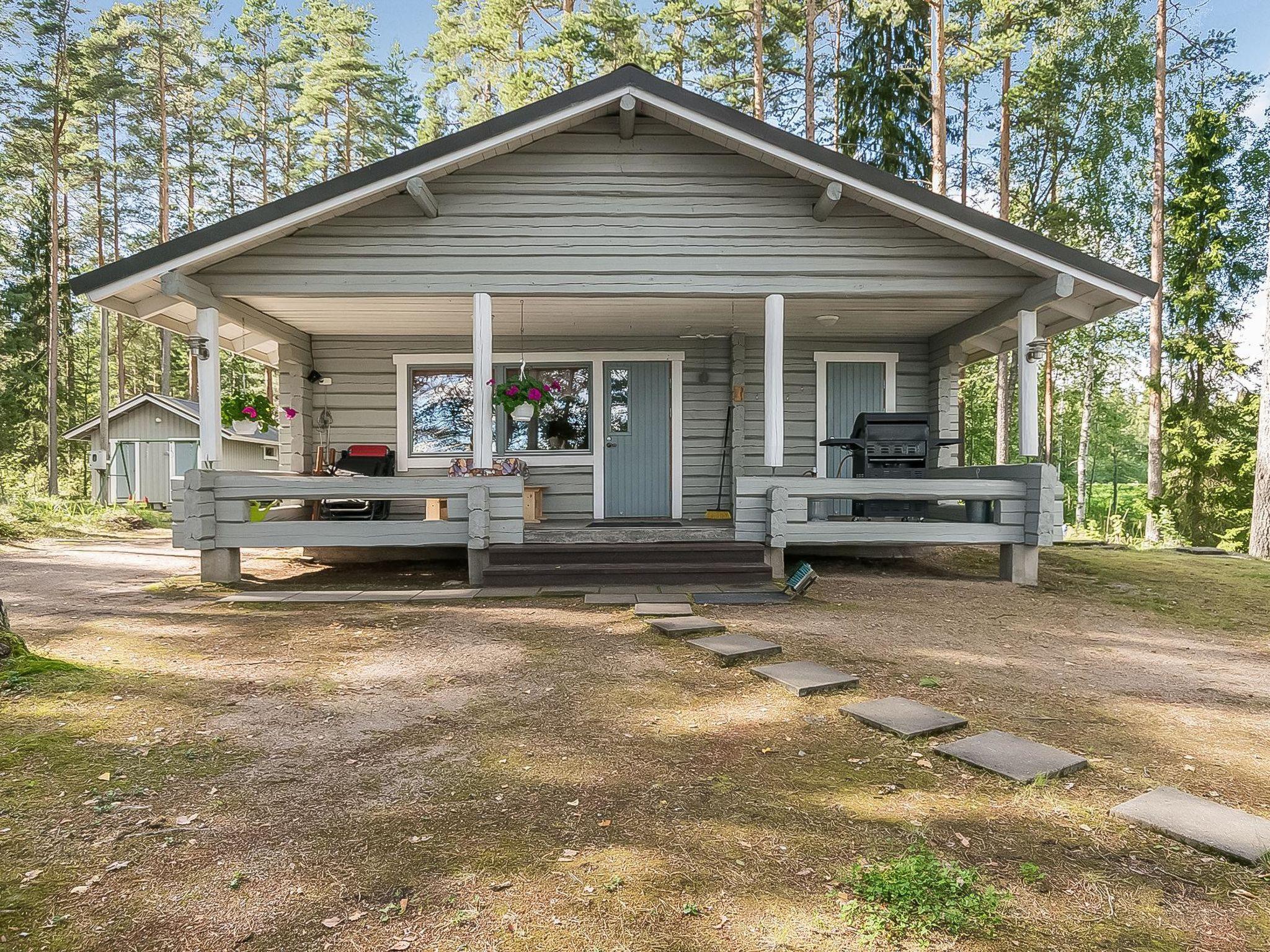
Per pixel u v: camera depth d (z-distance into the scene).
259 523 7.57
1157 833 2.64
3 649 4.38
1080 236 21.62
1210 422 18.34
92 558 10.32
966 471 9.20
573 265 7.73
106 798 2.85
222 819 2.71
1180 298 18.94
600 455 10.91
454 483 7.45
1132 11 19.02
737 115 7.22
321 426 10.66
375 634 5.47
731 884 2.30
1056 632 5.93
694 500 11.02
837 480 7.76
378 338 10.75
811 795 2.94
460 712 3.90
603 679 4.44
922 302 8.82
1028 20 17.33
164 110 23.69
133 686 4.19
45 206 25.86
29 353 26.89
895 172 18.53
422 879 2.33
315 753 3.34
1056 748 3.43
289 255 7.61
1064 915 2.15
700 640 5.17
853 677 4.36
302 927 2.08
